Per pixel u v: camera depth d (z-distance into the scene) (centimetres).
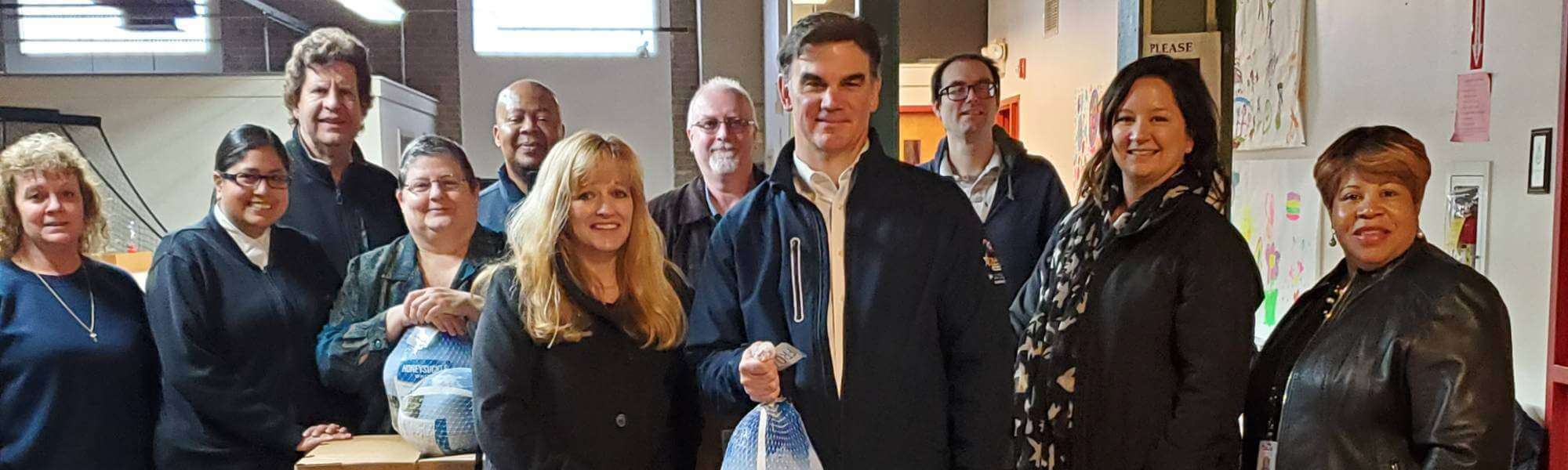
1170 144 192
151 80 683
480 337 171
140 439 228
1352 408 170
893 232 160
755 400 155
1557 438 197
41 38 891
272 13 880
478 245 219
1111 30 441
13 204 217
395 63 938
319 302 222
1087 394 196
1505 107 239
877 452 158
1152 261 190
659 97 966
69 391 217
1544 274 226
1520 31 233
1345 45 312
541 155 277
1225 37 227
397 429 192
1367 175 173
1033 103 581
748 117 252
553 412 169
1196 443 182
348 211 252
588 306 170
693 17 958
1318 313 190
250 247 216
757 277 164
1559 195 194
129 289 234
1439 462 158
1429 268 169
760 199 170
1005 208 275
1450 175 261
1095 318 195
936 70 293
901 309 158
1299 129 340
